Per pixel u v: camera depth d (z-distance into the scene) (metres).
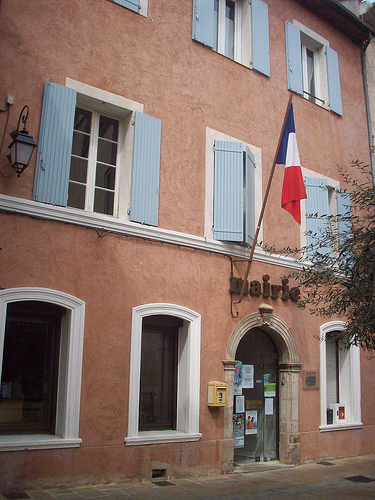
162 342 8.82
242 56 10.95
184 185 9.09
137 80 8.71
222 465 8.80
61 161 7.54
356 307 7.39
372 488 8.31
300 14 12.31
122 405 7.66
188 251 8.92
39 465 6.80
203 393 8.76
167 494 7.13
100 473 7.31
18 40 7.45
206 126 9.66
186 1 9.75
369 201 8.27
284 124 9.45
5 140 7.09
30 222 7.16
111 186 8.51
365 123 13.59
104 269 7.79
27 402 7.25
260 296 10.01
